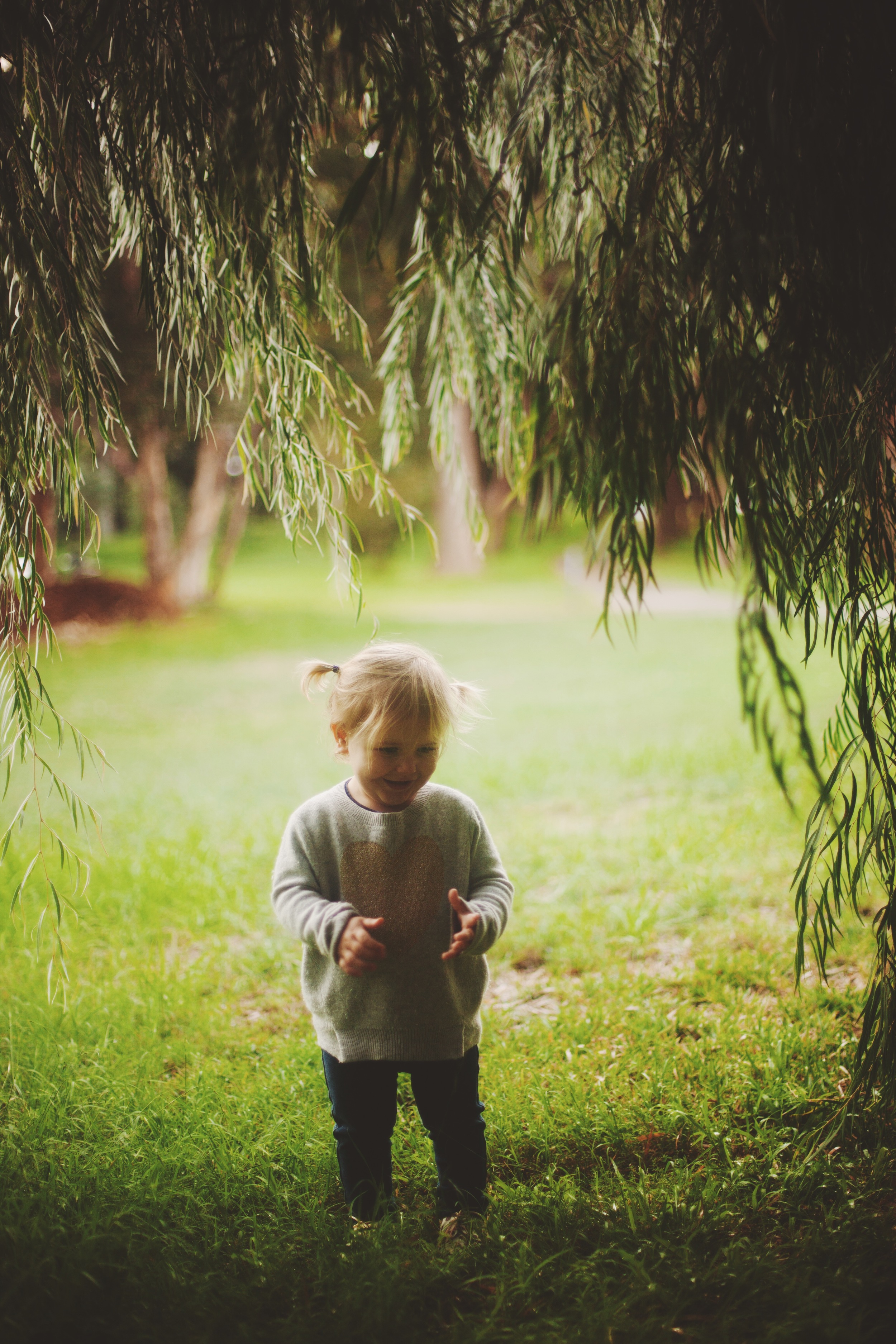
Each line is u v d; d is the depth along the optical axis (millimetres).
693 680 12391
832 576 2168
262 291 2139
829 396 2041
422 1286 1899
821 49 1867
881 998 2221
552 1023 3188
